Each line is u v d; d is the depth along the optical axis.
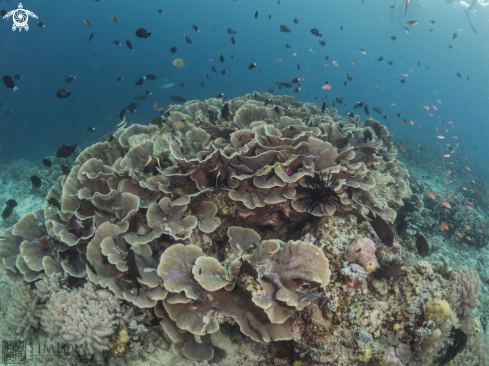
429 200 11.20
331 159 4.48
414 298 3.59
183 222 3.98
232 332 4.14
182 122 5.44
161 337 4.03
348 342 3.32
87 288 3.75
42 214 5.20
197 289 3.42
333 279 3.52
